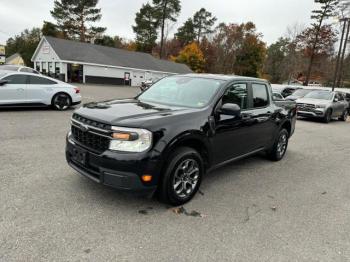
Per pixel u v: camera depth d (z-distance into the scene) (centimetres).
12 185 392
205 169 412
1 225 297
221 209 371
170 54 6431
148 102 438
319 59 4300
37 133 697
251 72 5819
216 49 5988
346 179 533
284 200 415
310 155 704
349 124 1516
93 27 5106
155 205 366
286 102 639
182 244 289
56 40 3497
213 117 404
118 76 3797
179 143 355
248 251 285
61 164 486
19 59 5528
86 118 354
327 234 328
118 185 322
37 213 325
